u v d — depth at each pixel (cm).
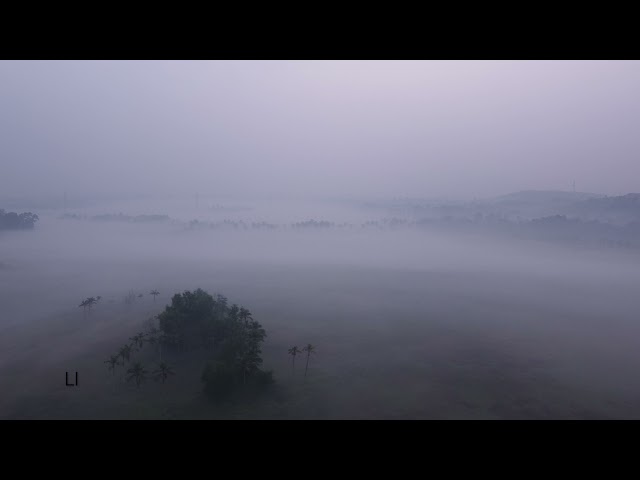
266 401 5072
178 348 6372
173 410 4794
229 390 5138
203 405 4909
